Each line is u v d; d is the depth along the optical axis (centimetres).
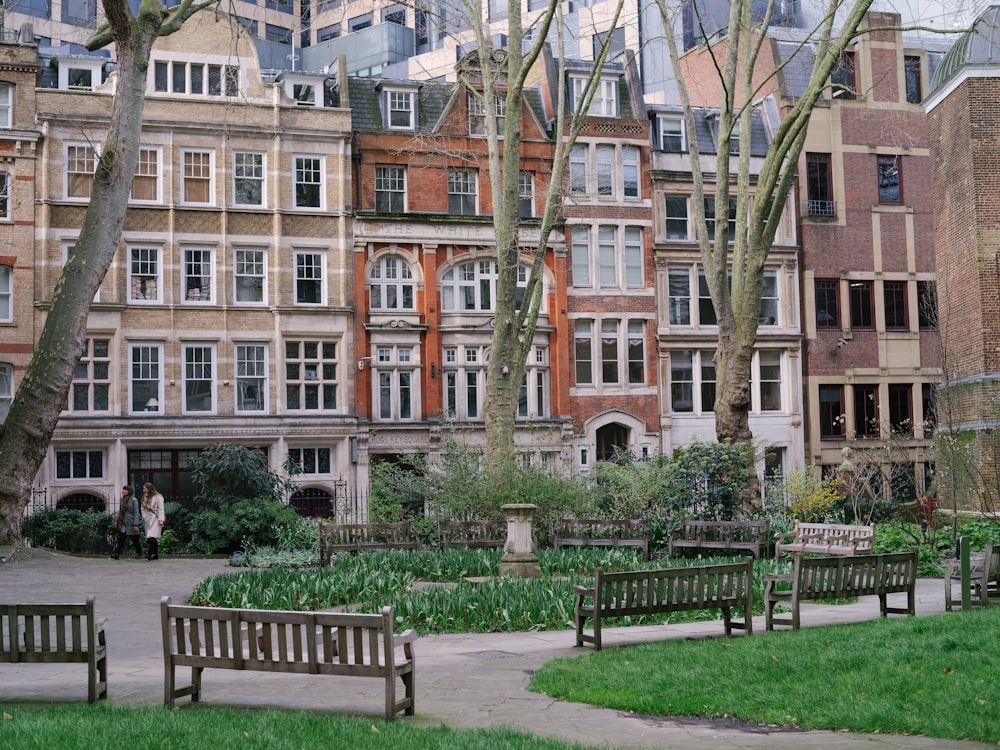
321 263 4019
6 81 3691
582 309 4297
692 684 1017
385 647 901
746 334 2805
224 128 3809
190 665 962
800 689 981
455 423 4028
